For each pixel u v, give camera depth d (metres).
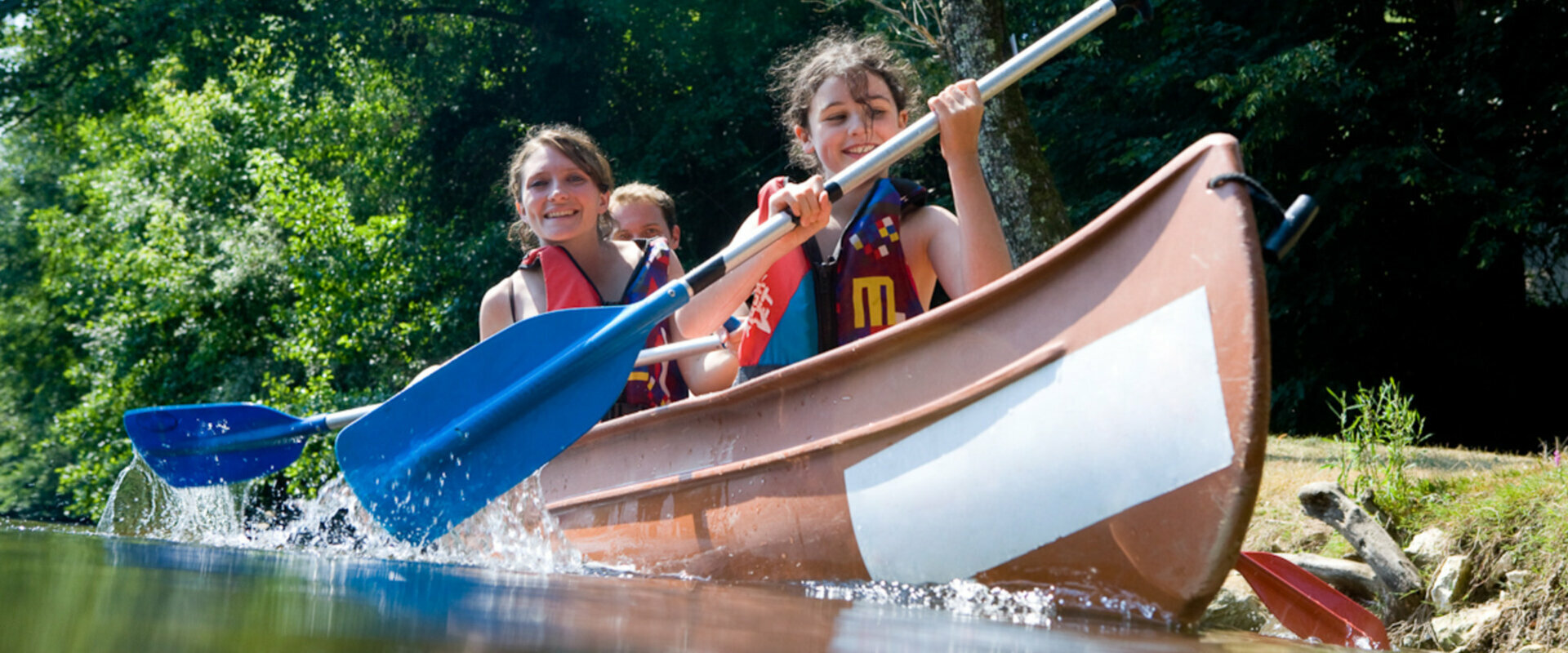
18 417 16.94
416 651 0.94
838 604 1.74
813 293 2.52
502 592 1.53
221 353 11.44
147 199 12.27
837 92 2.69
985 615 1.70
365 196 11.36
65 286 13.15
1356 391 8.47
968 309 1.86
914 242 2.61
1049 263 1.75
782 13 9.98
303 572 1.67
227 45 12.01
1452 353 8.80
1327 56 7.22
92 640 0.91
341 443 2.44
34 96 15.12
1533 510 2.78
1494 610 2.66
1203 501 1.58
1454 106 7.75
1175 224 1.62
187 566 1.65
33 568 1.43
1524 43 7.70
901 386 1.97
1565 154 7.64
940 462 1.90
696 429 2.37
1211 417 1.57
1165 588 1.68
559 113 11.04
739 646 1.13
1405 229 8.38
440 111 11.40
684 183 10.49
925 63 7.70
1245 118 8.05
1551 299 9.72
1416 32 8.31
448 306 9.45
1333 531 3.10
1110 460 1.69
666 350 2.64
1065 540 1.75
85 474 11.26
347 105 11.67
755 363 2.59
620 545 2.52
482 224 10.91
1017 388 1.81
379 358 9.69
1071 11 8.30
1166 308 1.62
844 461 2.05
